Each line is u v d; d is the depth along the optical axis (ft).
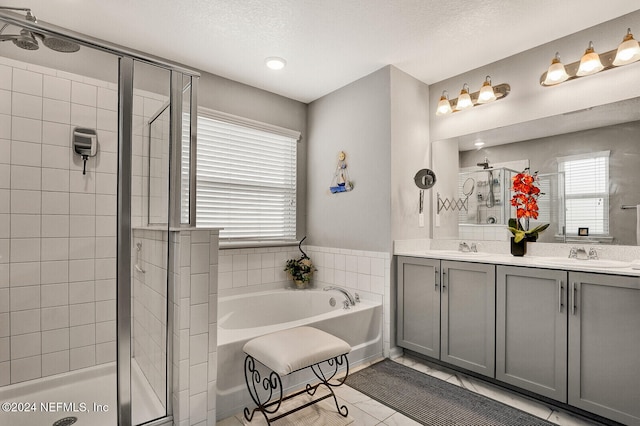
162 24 7.48
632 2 6.61
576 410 6.30
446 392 7.27
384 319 9.32
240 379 6.50
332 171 11.12
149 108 6.59
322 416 6.34
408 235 9.77
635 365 5.49
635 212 6.82
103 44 5.66
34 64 6.51
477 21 7.36
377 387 7.49
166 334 6.01
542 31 7.71
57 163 6.79
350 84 10.58
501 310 7.16
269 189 11.23
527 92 8.53
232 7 6.88
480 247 9.36
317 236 11.66
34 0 6.56
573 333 6.15
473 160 9.57
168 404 5.95
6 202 6.33
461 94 9.34
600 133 7.31
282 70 9.76
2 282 6.28
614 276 5.70
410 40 8.14
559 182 7.89
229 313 9.52
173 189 6.27
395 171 9.42
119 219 5.85
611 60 7.14
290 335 6.48
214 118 9.85
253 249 10.70
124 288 5.83
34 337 6.51
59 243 6.77
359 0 6.68
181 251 5.80
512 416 6.36
